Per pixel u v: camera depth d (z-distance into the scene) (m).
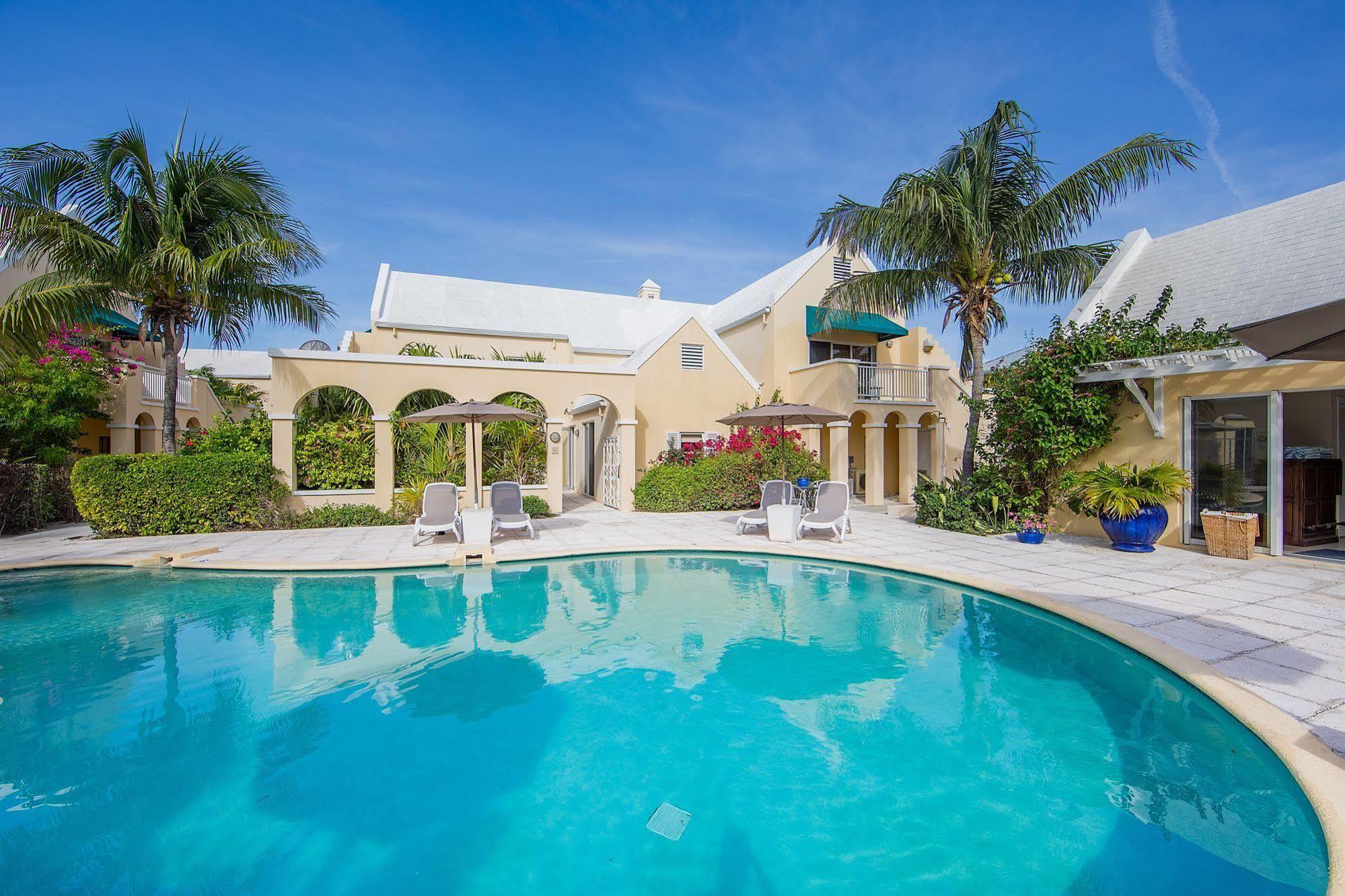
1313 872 3.21
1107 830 3.60
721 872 3.32
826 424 21.98
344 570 10.55
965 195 13.68
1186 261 14.80
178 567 10.73
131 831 3.71
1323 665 5.52
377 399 15.71
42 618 7.96
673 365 20.53
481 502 16.69
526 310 26.08
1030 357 13.03
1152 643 6.12
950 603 8.52
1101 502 11.37
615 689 5.73
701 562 11.55
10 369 15.42
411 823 3.78
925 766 4.35
